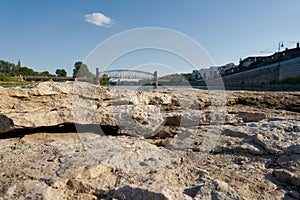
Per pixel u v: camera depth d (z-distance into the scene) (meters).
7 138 3.16
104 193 2.00
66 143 2.97
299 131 3.20
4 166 2.29
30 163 2.35
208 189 1.98
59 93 3.59
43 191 1.92
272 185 2.20
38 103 3.38
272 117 4.27
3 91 3.19
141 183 2.12
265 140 2.98
